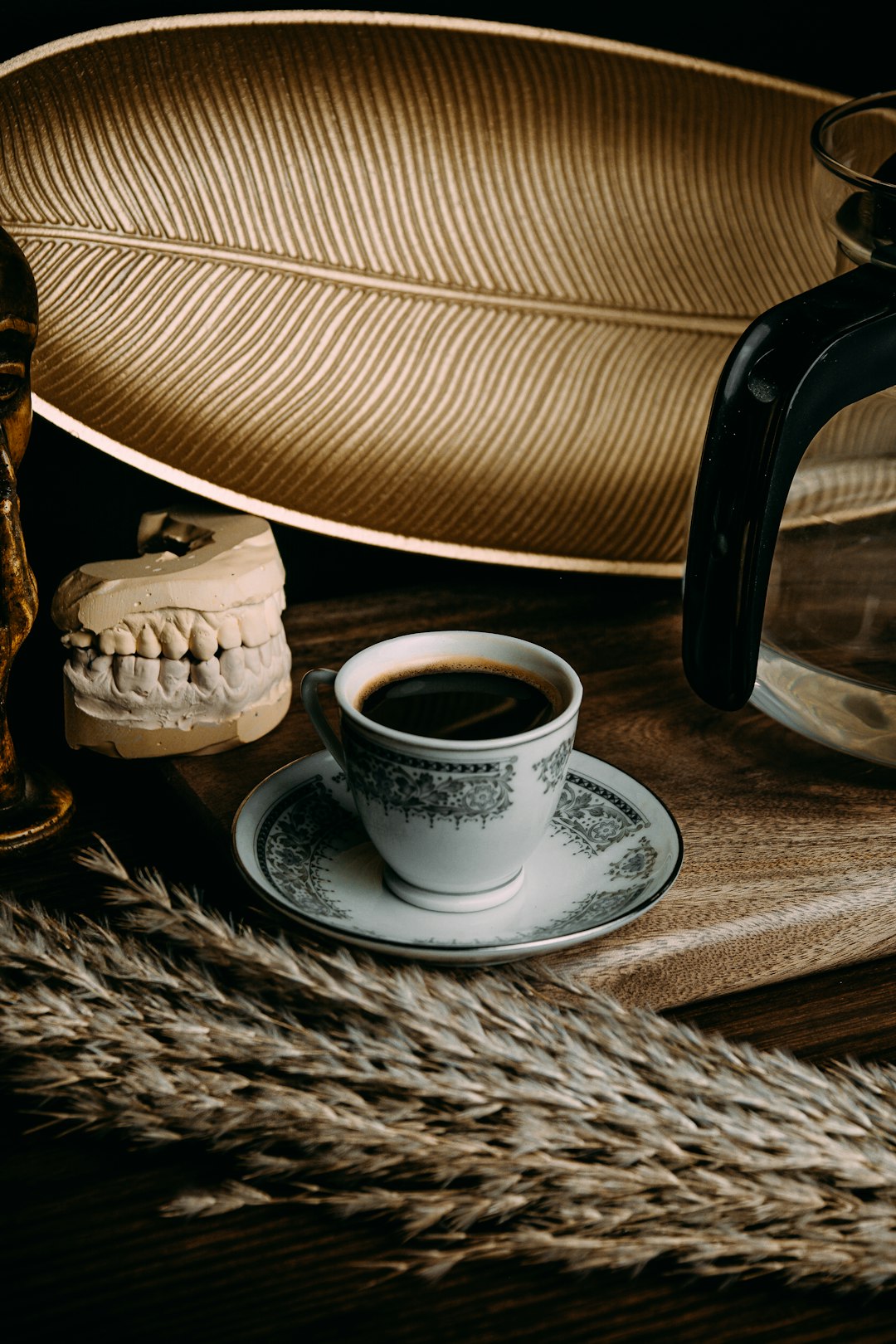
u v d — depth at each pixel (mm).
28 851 731
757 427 670
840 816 747
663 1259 618
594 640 857
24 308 694
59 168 791
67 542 865
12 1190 628
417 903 690
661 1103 615
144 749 767
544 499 876
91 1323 598
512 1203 605
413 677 711
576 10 847
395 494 864
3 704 729
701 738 792
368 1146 626
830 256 875
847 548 759
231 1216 624
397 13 820
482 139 836
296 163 821
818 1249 597
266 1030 646
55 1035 631
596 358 864
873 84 909
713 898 705
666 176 853
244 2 816
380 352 849
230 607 753
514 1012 629
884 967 714
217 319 827
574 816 729
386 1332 599
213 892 718
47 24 795
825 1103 617
